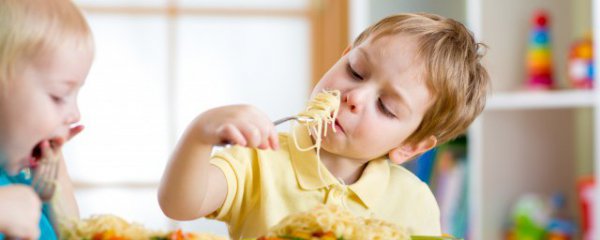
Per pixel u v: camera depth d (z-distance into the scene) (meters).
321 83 1.20
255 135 0.90
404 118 1.21
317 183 1.15
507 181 2.68
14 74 0.77
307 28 2.89
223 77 2.86
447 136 1.32
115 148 2.80
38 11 0.78
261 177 1.13
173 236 0.74
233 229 1.14
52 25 0.78
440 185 2.54
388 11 2.72
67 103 0.82
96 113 2.79
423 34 1.24
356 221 0.83
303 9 2.89
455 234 2.54
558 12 2.68
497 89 2.64
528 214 2.56
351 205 1.17
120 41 2.79
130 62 2.80
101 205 2.80
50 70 0.78
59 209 0.80
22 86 0.77
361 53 1.20
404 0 2.72
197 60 2.84
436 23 1.29
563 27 2.68
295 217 0.82
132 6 2.79
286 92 2.89
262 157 1.15
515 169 2.69
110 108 2.79
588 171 2.74
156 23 2.81
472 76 1.31
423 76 1.20
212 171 1.08
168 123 2.83
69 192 1.01
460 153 2.57
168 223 2.83
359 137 1.17
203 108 2.85
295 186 1.15
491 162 2.67
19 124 0.78
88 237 0.74
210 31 2.85
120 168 2.81
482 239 2.65
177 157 0.94
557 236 2.52
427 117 1.25
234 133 0.89
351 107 1.16
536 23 2.58
